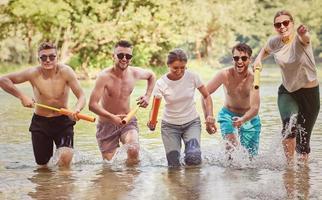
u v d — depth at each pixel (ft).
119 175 23.88
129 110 27.73
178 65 26.20
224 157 26.89
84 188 21.48
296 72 25.88
